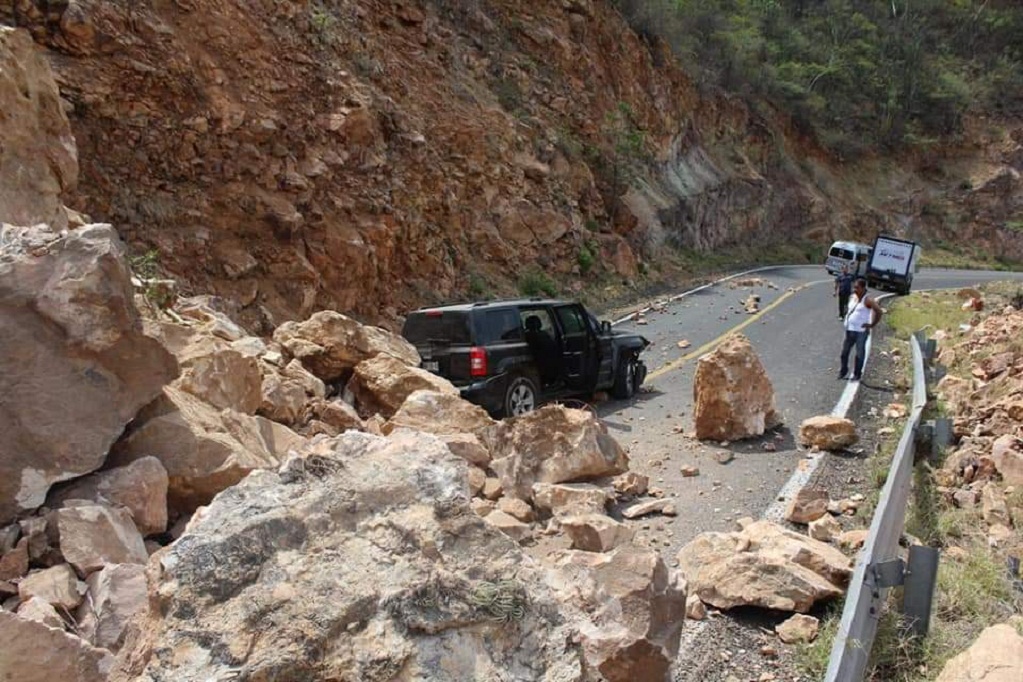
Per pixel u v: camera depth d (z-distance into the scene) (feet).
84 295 14.99
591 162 96.68
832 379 43.75
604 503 22.35
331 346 30.30
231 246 48.88
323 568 8.34
